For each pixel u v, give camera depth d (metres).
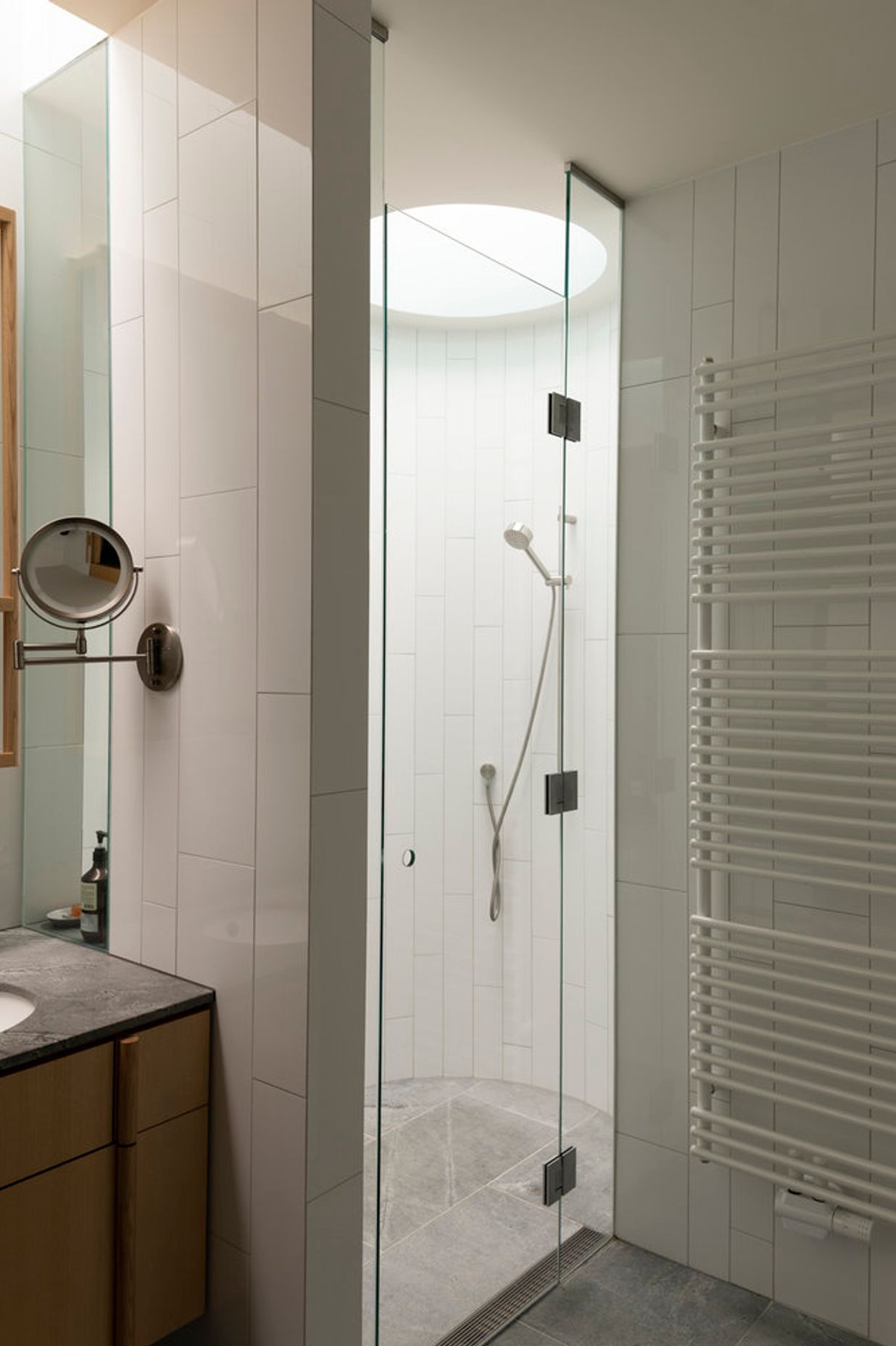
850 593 2.01
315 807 1.55
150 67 1.80
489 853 2.17
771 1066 2.20
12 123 2.08
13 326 2.04
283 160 1.55
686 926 2.37
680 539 2.37
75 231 1.99
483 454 2.15
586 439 2.42
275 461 1.58
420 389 2.01
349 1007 1.62
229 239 1.65
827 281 2.14
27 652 2.09
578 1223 2.41
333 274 1.55
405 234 1.92
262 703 1.61
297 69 1.53
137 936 1.88
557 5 1.69
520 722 2.24
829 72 1.90
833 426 2.03
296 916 1.56
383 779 1.92
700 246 2.32
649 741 2.43
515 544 2.22
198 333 1.72
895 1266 2.05
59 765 2.06
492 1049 2.18
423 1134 2.03
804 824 2.15
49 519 2.08
